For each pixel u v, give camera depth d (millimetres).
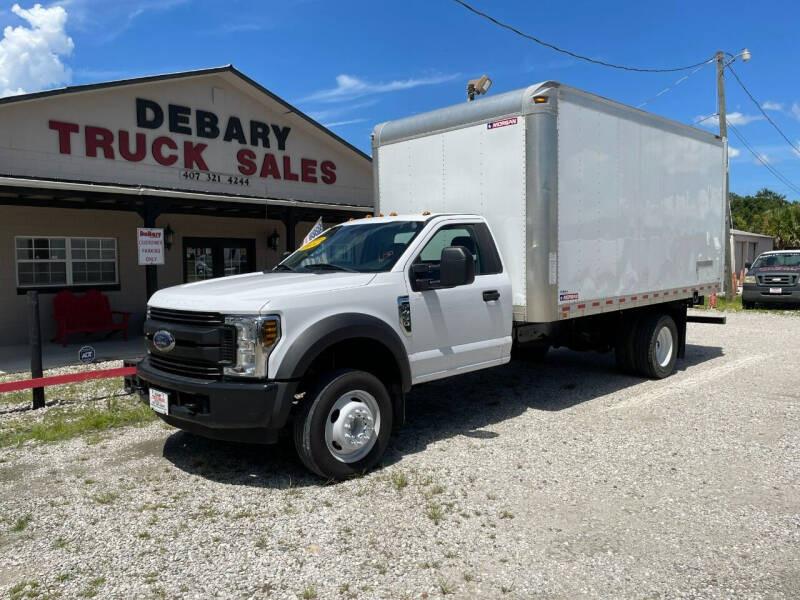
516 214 6062
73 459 5137
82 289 12914
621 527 3830
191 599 3090
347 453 4641
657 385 7805
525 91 5941
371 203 18016
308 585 3201
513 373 8594
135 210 13109
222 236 15125
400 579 3252
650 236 7711
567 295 6281
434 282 5359
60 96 11883
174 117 13641
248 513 4047
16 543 3688
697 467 4852
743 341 11430
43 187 9781
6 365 9570
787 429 5824
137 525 3902
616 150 6984
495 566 3377
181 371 4621
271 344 4305
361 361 5145
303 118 15727
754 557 3453
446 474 4723
